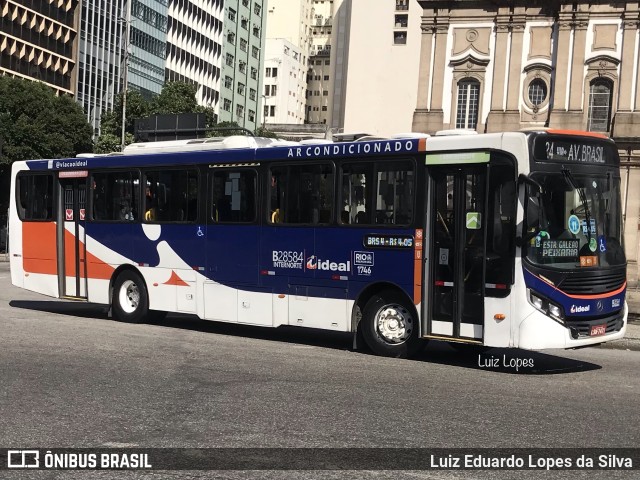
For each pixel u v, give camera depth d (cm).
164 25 9688
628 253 4928
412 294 1264
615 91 4925
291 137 9069
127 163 1675
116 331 1505
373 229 1309
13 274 1894
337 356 1276
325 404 890
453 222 1228
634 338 1636
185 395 921
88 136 5506
